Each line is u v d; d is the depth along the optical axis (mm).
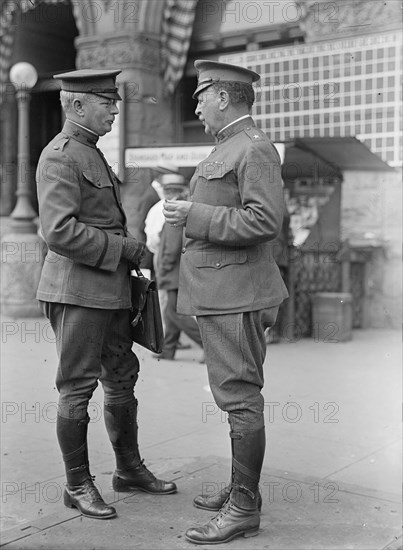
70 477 3211
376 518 3160
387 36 7941
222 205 2973
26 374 6793
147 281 3291
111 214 3225
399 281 9500
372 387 6250
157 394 6012
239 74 3037
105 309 3129
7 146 11805
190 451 4496
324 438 4770
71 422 3158
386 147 8102
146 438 4781
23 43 11414
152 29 9547
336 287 9406
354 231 9570
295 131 8469
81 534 2973
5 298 10250
